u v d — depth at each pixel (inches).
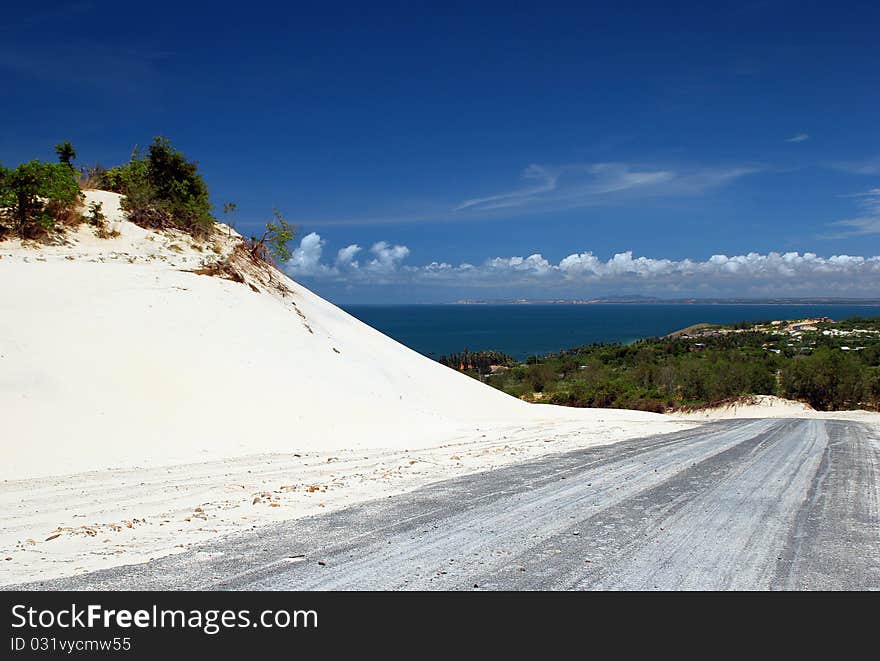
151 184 1017.5
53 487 350.9
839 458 480.4
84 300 666.2
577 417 1037.8
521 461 441.1
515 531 248.1
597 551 222.8
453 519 267.0
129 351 607.8
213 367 647.8
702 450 513.0
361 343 1093.8
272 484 360.8
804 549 227.6
